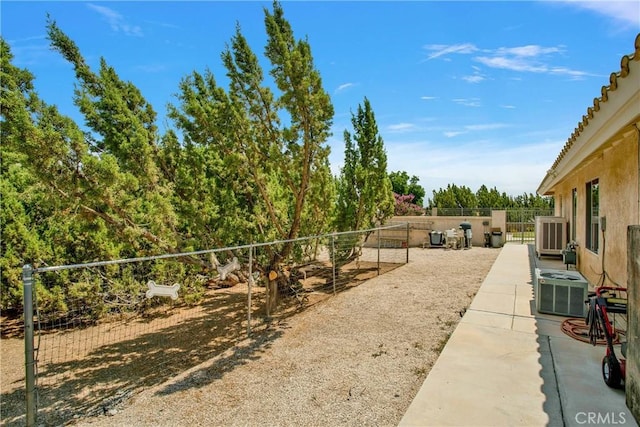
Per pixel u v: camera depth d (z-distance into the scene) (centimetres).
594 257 762
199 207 639
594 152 584
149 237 556
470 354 446
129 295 699
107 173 450
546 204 3288
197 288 793
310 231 855
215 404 369
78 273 677
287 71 574
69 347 563
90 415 357
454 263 1245
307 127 631
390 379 408
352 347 511
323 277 1038
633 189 516
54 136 416
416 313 663
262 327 622
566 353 439
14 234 647
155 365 481
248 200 801
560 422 302
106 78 581
